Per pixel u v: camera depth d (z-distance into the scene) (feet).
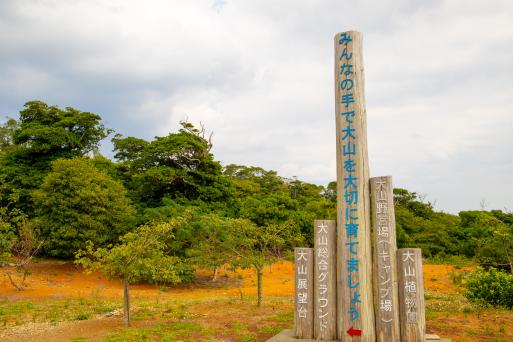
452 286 77.25
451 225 137.90
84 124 115.55
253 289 83.10
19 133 109.40
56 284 80.23
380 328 30.22
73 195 87.25
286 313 47.65
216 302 57.57
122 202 94.43
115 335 36.60
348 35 33.55
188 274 85.71
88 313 49.03
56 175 88.07
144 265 41.93
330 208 143.23
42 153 110.83
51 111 116.06
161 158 108.17
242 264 53.98
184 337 36.35
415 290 29.89
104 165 121.19
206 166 112.27
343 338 30.83
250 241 53.52
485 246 80.28
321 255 32.63
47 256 99.60
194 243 76.69
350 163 32.19
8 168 107.45
